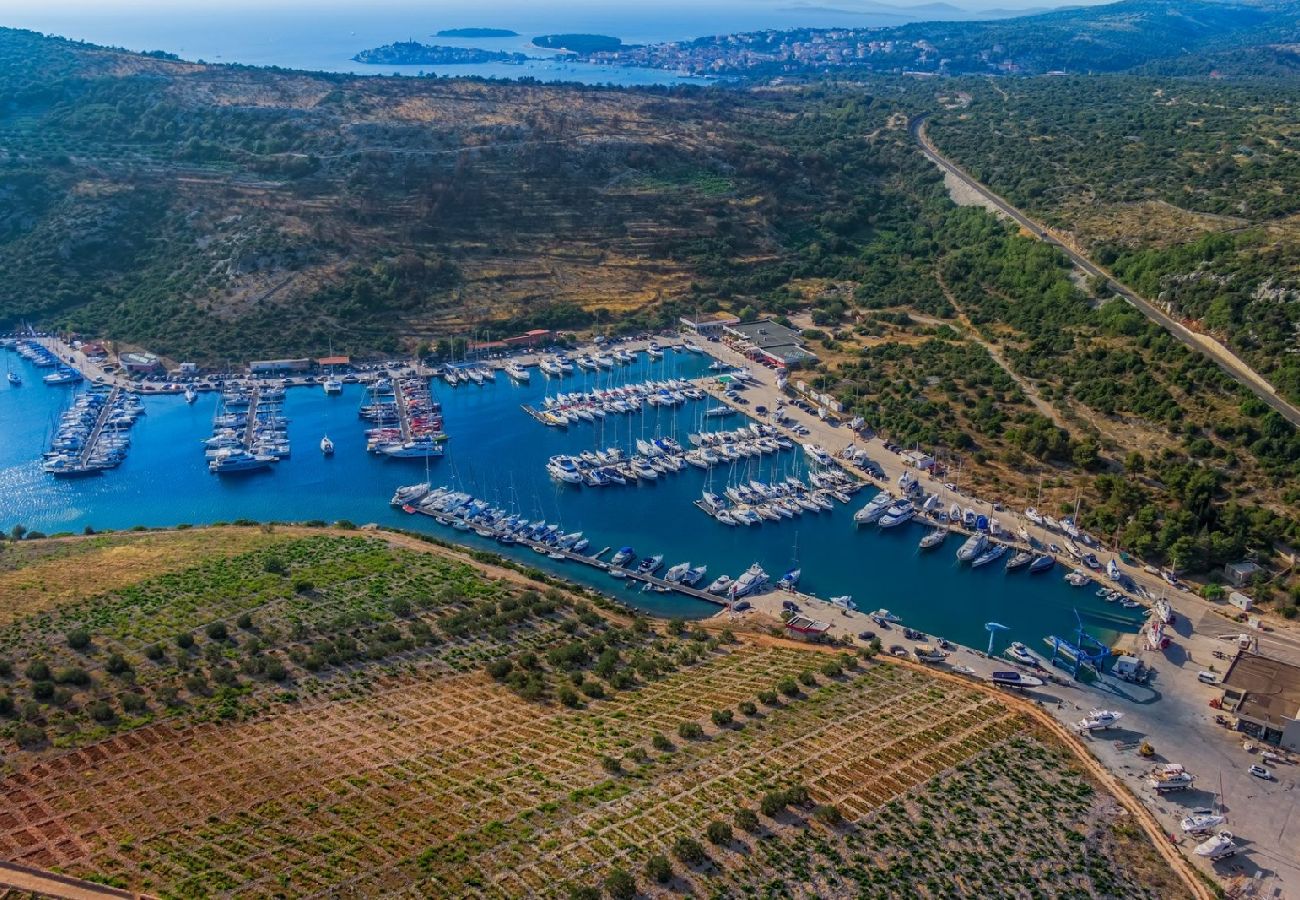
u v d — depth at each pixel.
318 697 106.25
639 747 99.62
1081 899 83.81
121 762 91.06
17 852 77.50
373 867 79.25
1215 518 151.00
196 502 175.50
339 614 124.56
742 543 163.12
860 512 169.00
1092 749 108.31
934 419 198.38
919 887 82.50
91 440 195.62
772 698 111.00
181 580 130.50
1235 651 128.38
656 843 84.00
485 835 84.00
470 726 103.00
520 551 160.38
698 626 134.88
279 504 175.62
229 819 84.25
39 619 116.25
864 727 105.81
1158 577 147.62
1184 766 106.00
